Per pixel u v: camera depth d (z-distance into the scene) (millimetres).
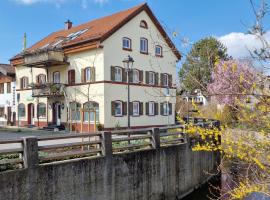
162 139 15594
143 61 31188
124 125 29531
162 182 13883
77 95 30344
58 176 9758
